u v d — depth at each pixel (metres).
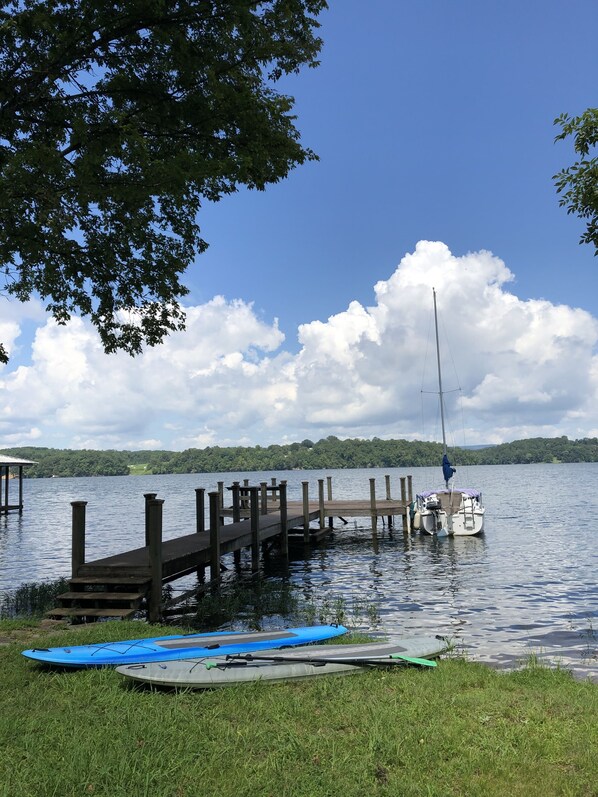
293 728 5.05
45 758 4.45
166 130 11.93
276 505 29.08
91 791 4.00
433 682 6.33
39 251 11.94
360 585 16.34
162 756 4.43
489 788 4.04
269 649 7.61
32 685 6.23
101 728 4.97
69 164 9.95
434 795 3.94
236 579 17.78
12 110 10.51
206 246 14.95
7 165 9.41
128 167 10.84
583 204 6.72
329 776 4.15
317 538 25.50
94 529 34.97
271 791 4.01
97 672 6.68
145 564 11.89
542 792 4.00
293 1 11.75
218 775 4.21
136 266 14.56
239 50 12.13
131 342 15.68
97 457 198.75
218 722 5.17
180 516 42.12
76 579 11.43
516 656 9.16
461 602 13.71
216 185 13.30
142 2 9.58
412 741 4.72
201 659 6.92
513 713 5.38
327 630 8.96
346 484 87.88
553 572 17.80
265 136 12.46
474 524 26.77
